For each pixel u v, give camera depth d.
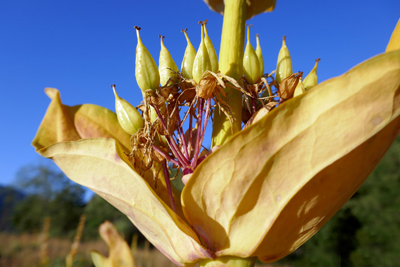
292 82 0.15
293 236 0.12
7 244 2.24
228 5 0.16
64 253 2.18
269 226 0.12
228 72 0.15
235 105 0.15
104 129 0.17
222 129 0.15
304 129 0.11
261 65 0.17
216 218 0.12
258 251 0.12
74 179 0.15
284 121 0.11
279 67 0.16
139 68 0.14
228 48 0.16
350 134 0.10
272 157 0.11
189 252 0.13
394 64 0.10
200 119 0.14
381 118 0.10
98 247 2.66
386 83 0.10
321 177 0.11
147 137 0.14
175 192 0.17
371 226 2.11
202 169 0.11
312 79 0.16
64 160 0.15
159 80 0.14
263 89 0.16
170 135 0.14
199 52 0.14
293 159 0.11
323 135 0.11
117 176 0.14
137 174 0.13
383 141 0.12
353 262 2.14
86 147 0.14
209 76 0.13
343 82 0.10
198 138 0.14
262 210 0.12
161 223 0.13
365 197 2.20
